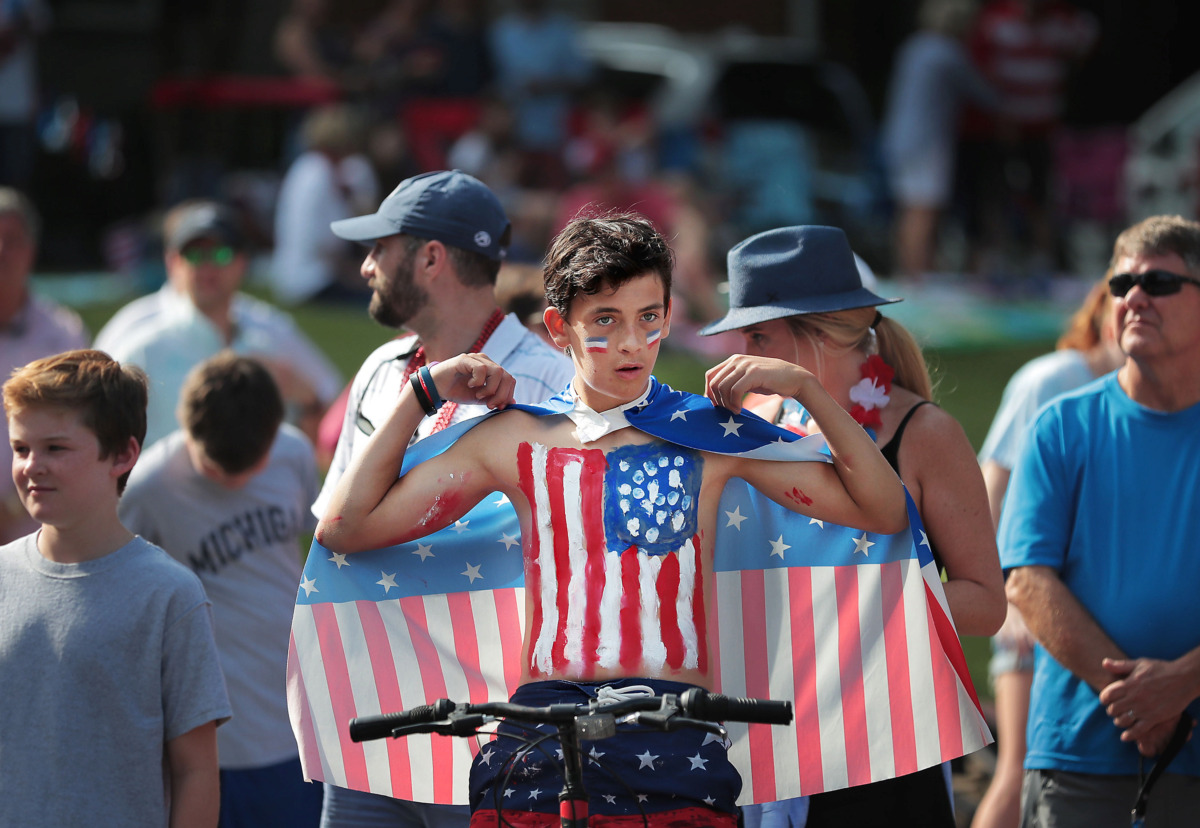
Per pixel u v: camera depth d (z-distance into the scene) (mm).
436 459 12211
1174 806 14453
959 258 50625
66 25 58688
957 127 49344
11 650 12266
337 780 12883
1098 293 18516
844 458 11898
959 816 18562
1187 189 54812
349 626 12961
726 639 13078
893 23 72250
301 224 46938
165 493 16656
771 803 13586
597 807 10875
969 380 39062
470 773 11625
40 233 56656
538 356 14562
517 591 13070
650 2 70438
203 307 23266
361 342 41719
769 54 52906
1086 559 15016
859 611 12938
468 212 14539
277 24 60562
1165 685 14164
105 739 12203
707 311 43219
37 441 12281
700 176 48250
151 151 58781
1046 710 15227
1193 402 14914
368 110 52344
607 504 11758
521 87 51844
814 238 14039
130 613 12328
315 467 18000
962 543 13570
